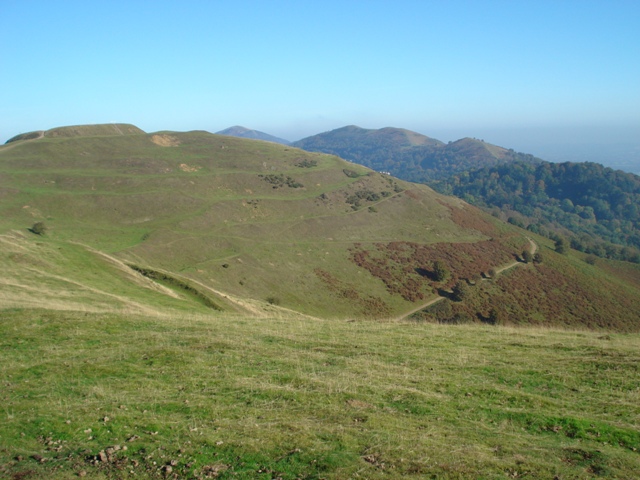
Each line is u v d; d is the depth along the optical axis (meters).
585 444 8.22
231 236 91.44
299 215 110.81
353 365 12.46
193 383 10.69
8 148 115.62
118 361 12.23
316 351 13.95
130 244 76.25
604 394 10.80
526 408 9.82
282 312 42.91
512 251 113.00
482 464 7.23
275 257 87.88
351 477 6.77
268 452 7.52
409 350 14.26
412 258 100.81
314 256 93.12
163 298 30.16
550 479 6.91
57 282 27.08
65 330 15.15
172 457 7.39
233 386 10.48
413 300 84.44
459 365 12.77
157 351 13.10
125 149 130.75
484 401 10.14
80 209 88.75
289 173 133.75
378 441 7.89
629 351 14.24
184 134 161.88
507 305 85.38
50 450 7.61
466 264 101.19
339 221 111.31
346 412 9.16
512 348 14.77
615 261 120.69
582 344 15.42
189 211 97.75
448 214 129.88
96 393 9.96
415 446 7.74
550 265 106.75
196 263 76.75
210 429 8.34
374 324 19.16
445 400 10.05
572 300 90.44
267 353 13.36
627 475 7.06
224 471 6.99
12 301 19.92
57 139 124.69
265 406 9.43
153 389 10.27
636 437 8.45
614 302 91.44
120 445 7.75
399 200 131.38
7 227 71.00
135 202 95.31
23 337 14.25
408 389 10.61
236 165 134.88
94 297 24.67
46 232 73.19
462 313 80.19
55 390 10.18
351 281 87.44
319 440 7.93
